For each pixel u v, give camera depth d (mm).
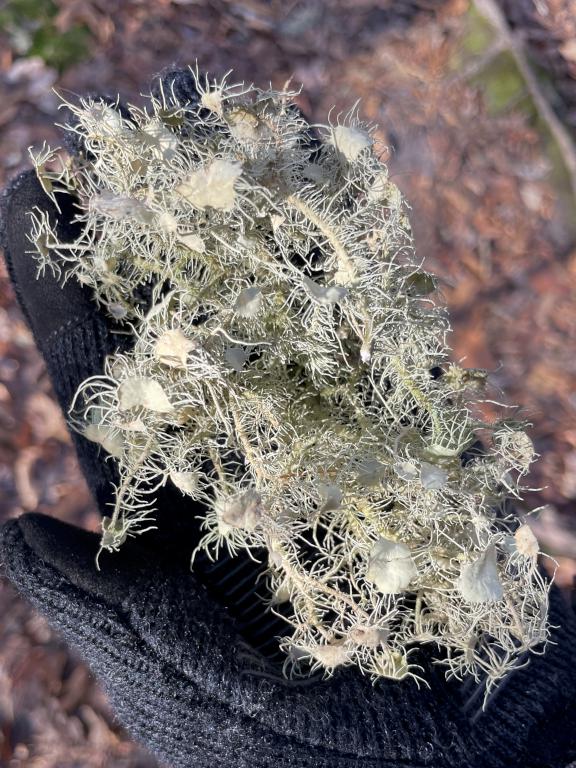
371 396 235
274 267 203
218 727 208
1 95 615
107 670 212
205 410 201
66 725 449
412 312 223
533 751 223
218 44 680
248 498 183
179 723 209
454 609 206
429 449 204
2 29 634
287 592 220
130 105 219
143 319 215
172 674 209
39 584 210
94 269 224
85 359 271
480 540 200
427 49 696
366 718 215
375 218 214
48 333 282
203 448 213
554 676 245
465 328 595
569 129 675
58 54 639
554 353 589
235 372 207
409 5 711
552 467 539
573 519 518
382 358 224
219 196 175
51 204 273
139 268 224
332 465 206
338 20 708
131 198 182
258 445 206
